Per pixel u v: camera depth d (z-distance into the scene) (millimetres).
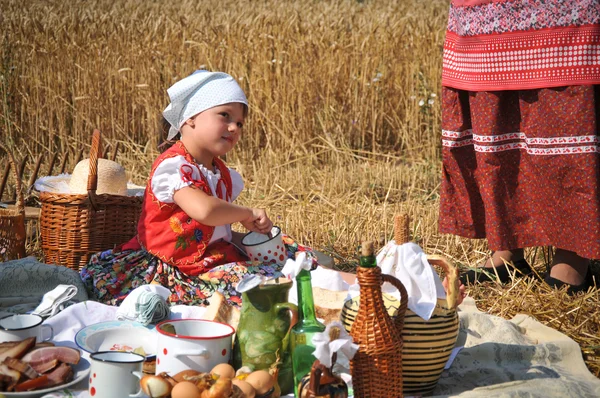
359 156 8141
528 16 3805
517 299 3916
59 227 4020
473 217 4332
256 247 3570
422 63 9086
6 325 2863
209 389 2332
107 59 8703
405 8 11812
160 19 9500
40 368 2623
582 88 3764
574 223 3891
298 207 6066
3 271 3584
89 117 8672
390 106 9078
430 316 2688
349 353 2400
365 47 9141
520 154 4039
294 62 8797
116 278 3604
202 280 3537
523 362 3174
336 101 8852
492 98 3980
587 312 3805
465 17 4027
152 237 3570
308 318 2586
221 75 3631
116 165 4277
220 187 3676
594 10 3709
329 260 4258
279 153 8164
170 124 3863
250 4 12055
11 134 8156
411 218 5578
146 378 2383
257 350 2643
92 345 2881
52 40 8781
